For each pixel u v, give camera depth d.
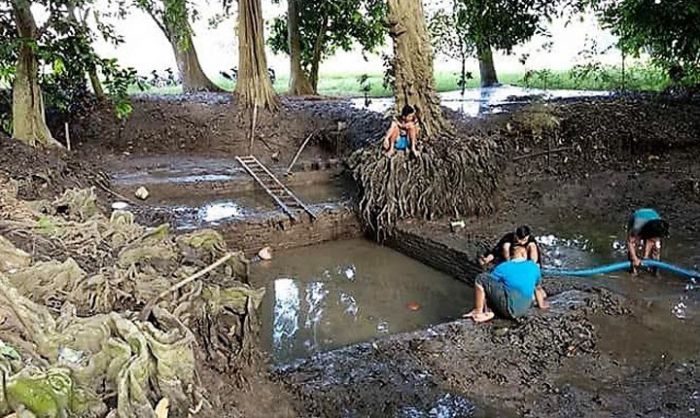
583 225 8.44
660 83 16.92
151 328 3.11
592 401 4.34
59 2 9.19
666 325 5.43
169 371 2.91
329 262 8.41
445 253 7.83
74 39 9.24
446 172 8.84
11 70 8.84
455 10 16.44
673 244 7.46
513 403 4.34
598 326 5.42
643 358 4.90
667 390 4.46
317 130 12.90
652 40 13.38
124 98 9.76
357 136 12.05
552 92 16.81
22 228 4.82
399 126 9.02
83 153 11.80
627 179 10.27
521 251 6.09
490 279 5.54
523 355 4.95
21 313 2.95
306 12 17.66
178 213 9.01
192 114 13.21
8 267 3.81
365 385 4.52
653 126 12.06
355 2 16.95
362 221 9.31
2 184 6.70
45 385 2.38
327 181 11.16
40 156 8.88
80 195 6.77
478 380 4.62
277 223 8.84
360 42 17.84
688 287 6.23
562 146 11.57
